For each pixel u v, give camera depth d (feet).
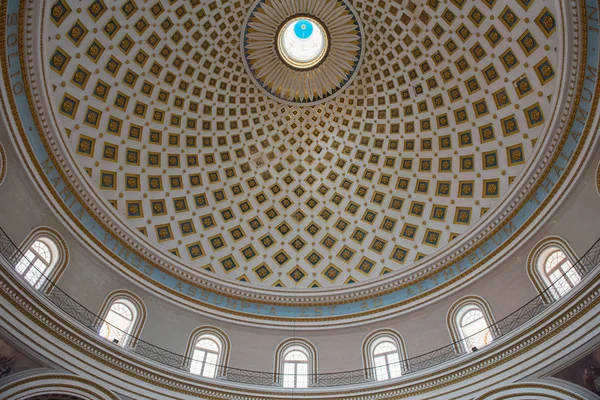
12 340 57.72
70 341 63.77
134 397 66.13
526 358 63.36
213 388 71.87
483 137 86.28
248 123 98.73
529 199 77.71
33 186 69.72
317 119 100.53
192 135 94.17
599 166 66.18
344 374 77.30
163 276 84.84
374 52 94.22
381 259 93.09
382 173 96.84
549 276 69.97
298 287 93.25
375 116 96.84
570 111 70.49
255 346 81.87
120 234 82.74
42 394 59.26
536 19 74.23
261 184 99.25
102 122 83.61
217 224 95.04
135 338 74.28
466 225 86.79
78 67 78.54
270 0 91.81
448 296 80.74
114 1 79.10
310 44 98.48
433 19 86.79
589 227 66.03
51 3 68.59
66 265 71.77
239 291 89.30
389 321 82.99
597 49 63.67
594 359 57.36
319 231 98.12
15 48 65.31
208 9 88.99
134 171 87.86
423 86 91.50
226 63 94.32
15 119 67.05
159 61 88.02
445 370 69.41
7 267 58.23
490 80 83.82
